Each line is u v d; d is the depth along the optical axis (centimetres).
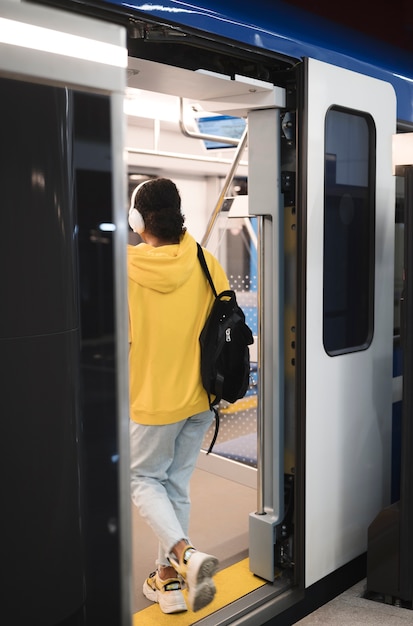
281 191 299
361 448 336
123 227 170
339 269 321
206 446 493
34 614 158
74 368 163
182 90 282
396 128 358
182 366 270
